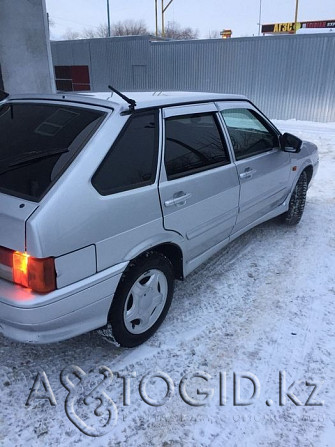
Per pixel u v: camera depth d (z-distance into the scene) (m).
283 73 15.03
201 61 16.89
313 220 5.30
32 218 2.01
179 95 3.17
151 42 18.00
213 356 2.79
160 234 2.73
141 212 2.53
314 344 2.93
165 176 2.73
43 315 2.12
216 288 3.63
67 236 2.11
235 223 3.72
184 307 3.33
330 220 5.30
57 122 2.57
